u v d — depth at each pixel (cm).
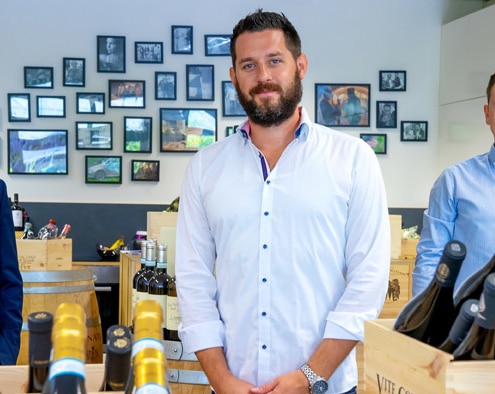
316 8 617
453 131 594
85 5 602
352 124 621
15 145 600
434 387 84
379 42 622
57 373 72
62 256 389
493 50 523
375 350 100
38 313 95
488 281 83
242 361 166
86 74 604
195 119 611
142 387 70
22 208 582
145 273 223
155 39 607
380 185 167
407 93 625
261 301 163
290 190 163
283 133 169
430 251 222
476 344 87
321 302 163
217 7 609
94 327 326
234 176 169
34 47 599
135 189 609
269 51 161
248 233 165
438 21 624
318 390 155
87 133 604
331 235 164
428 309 103
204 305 171
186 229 177
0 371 125
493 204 212
